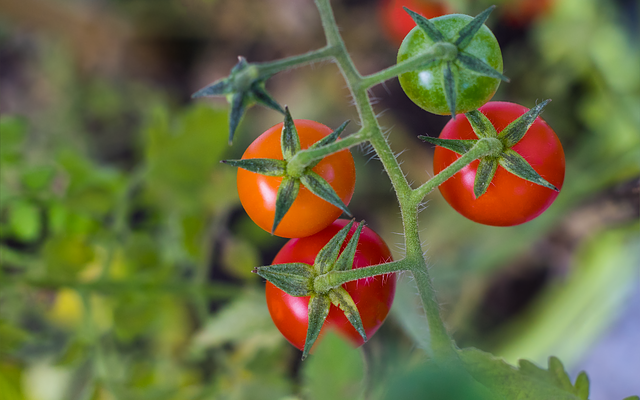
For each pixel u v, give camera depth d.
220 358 0.38
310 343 0.26
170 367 0.41
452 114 0.25
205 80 0.64
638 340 0.48
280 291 0.27
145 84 0.64
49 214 0.39
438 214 0.53
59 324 0.41
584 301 0.50
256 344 0.38
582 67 0.53
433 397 0.22
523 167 0.26
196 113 0.36
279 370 0.37
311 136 0.26
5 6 0.57
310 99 0.59
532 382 0.27
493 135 0.26
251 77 0.24
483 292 0.52
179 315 0.46
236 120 0.24
